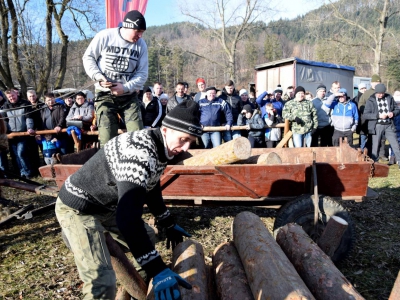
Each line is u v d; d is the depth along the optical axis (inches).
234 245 120.2
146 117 271.1
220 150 159.5
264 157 167.2
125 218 72.1
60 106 314.0
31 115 308.5
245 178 148.7
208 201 162.4
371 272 145.5
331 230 130.4
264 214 212.8
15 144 313.4
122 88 159.0
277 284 84.4
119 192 76.0
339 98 335.0
